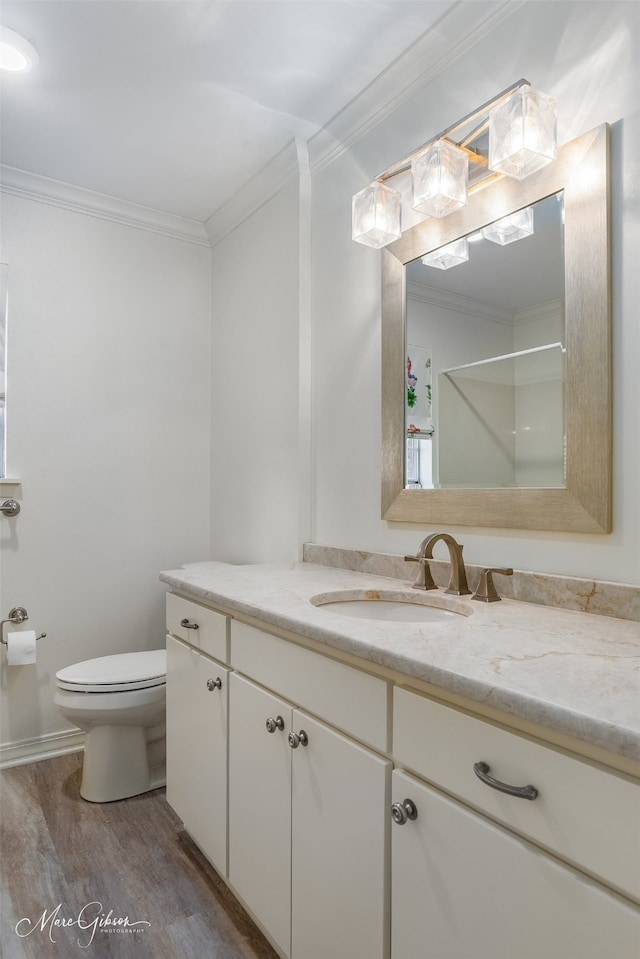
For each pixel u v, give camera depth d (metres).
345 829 1.06
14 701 2.35
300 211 2.18
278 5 1.51
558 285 1.32
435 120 1.66
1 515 2.34
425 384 1.66
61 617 2.46
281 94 1.88
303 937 1.18
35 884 1.60
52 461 2.46
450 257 1.60
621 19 1.21
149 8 1.53
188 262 2.84
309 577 1.76
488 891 0.79
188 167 2.33
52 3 1.51
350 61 1.72
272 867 1.30
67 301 2.50
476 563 1.51
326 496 2.08
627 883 0.64
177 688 1.82
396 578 1.71
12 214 2.37
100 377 2.58
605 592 1.19
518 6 1.42
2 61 1.71
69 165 2.31
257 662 1.37
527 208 1.39
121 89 1.85
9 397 2.36
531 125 1.20
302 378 2.16
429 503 1.62
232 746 1.47
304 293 2.17
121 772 2.07
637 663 0.87
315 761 1.15
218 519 2.78
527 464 1.39
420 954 0.90
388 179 1.60
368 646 0.97
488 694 0.77
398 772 0.95
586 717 0.66
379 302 1.86
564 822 0.70
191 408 2.83
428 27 1.58
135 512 2.66
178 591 1.87
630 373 1.18
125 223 2.65
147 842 1.80
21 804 2.03
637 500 1.17
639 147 1.18
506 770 0.77
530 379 1.38
